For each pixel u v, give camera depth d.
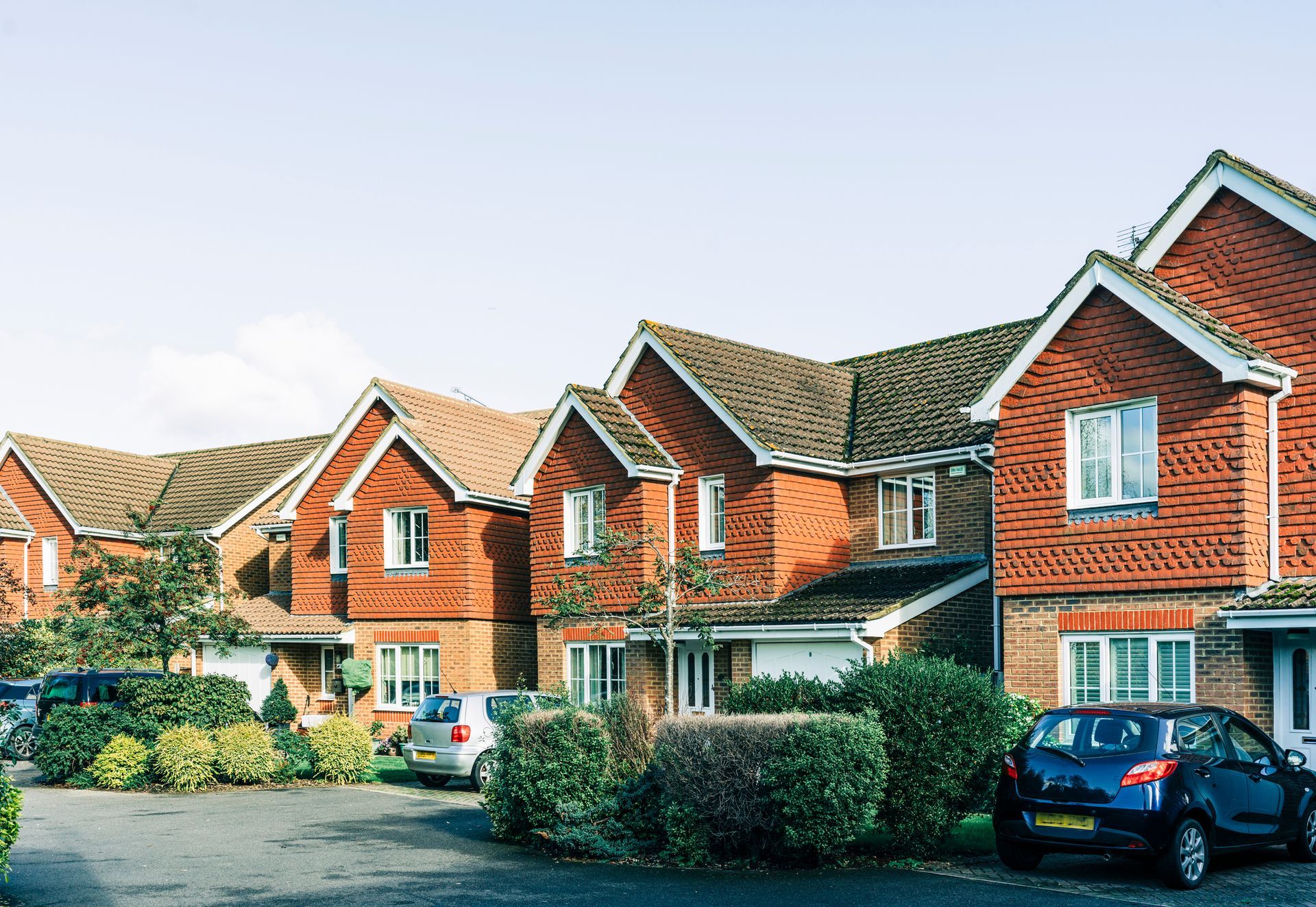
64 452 41.09
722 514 25.00
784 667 22.33
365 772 23.81
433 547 29.92
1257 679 16.52
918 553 23.78
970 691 14.15
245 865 14.26
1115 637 17.97
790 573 23.78
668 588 21.52
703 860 13.97
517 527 30.53
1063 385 18.64
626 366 26.72
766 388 25.97
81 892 12.72
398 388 31.98
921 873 13.24
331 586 33.12
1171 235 18.78
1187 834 12.13
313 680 32.97
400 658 30.41
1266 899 11.72
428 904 12.03
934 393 25.47
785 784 13.50
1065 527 18.45
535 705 17.06
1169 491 17.38
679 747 14.16
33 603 38.03
